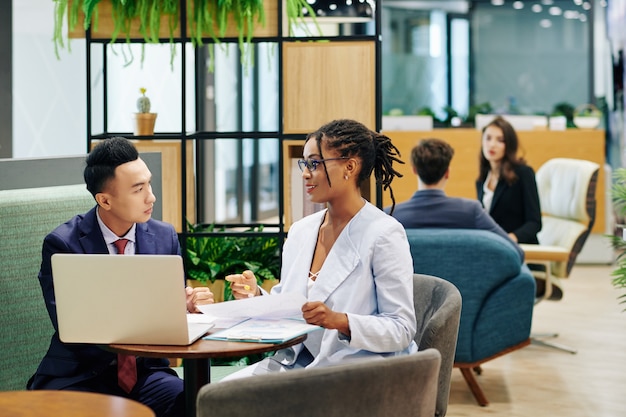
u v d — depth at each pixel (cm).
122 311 289
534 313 786
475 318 507
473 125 1124
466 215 527
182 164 490
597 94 1278
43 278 337
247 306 291
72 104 813
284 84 482
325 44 480
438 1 1312
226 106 1046
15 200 389
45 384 340
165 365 364
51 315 334
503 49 1309
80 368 340
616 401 529
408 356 252
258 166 1153
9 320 385
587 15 1277
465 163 1027
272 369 327
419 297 344
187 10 477
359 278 312
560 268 655
